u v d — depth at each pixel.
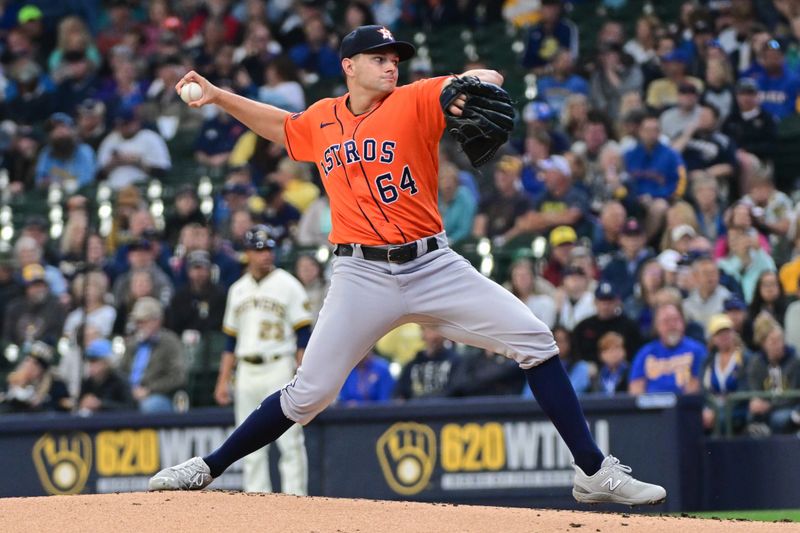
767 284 38.44
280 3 63.44
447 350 38.69
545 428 34.56
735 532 17.45
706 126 48.09
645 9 61.28
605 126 48.59
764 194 45.06
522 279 40.69
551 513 18.73
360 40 18.45
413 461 35.38
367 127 18.56
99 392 41.06
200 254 44.91
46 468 37.56
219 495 19.19
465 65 58.81
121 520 17.52
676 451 33.72
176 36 61.34
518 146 52.38
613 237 44.22
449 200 47.00
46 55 66.38
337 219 19.06
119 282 47.56
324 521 17.55
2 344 48.34
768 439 34.25
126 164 55.72
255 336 35.31
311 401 19.23
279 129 19.73
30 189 58.03
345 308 18.89
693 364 35.91
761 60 52.78
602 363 37.34
